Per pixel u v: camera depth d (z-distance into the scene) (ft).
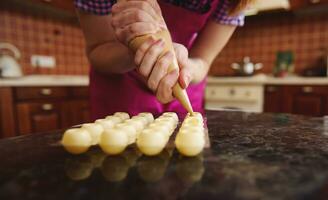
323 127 1.20
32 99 3.67
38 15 4.62
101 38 1.57
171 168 0.68
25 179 0.62
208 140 0.96
